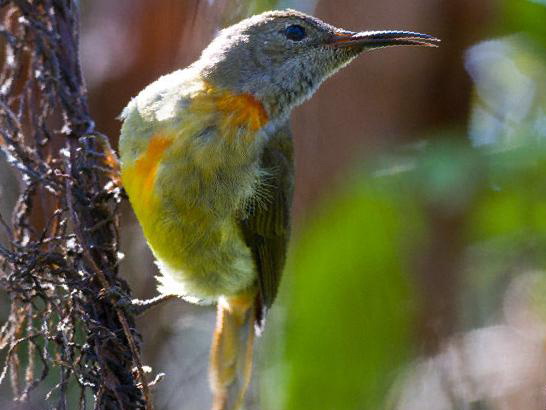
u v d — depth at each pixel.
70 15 10.55
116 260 10.00
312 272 12.58
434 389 12.84
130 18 11.73
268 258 11.41
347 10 12.34
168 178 10.27
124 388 9.29
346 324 12.52
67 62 10.42
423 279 12.55
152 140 10.27
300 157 12.47
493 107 14.49
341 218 12.49
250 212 10.88
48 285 9.62
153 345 13.34
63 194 9.92
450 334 12.73
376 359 12.50
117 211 10.16
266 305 11.52
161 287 11.12
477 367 13.78
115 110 11.77
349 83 12.33
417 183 12.38
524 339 14.23
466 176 12.47
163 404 13.23
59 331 9.24
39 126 10.21
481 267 14.48
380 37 11.21
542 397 13.63
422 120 12.44
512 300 14.61
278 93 10.97
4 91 10.38
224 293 11.21
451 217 12.52
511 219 13.84
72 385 12.02
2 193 11.16
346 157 12.40
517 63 14.71
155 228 10.45
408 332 12.59
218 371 11.74
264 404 12.95
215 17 11.82
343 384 12.47
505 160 12.81
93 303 9.48
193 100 10.44
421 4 12.27
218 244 10.71
